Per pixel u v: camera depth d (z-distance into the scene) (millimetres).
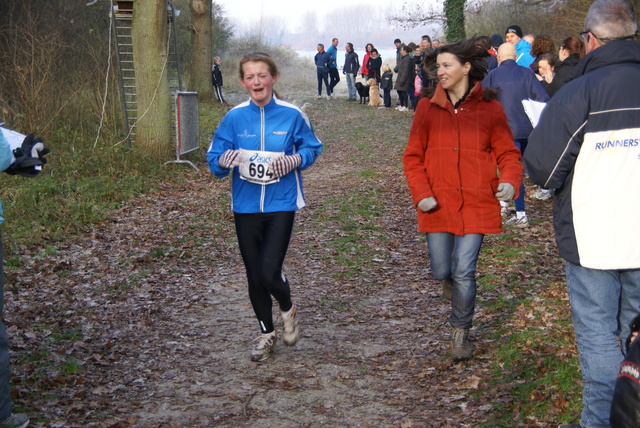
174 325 5449
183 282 6535
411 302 5855
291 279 6602
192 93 13148
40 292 6121
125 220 8852
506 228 7824
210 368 4645
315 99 27906
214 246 7777
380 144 15961
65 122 13773
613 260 3195
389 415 3932
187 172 12281
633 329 2723
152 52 12562
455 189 4379
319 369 4598
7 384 3600
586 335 3305
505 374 4266
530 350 4512
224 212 9391
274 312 5758
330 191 10828
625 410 2502
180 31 30312
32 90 12883
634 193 3172
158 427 3838
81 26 17953
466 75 4422
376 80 25969
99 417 3918
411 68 22234
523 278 6133
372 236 8047
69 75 14984
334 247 7609
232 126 4469
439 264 4555
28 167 3727
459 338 4520
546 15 19391
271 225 4461
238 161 4305
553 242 7160
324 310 5754
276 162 4301
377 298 6012
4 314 5508
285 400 4164
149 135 12703
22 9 16094
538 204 8938
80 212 8742
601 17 3287
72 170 11148
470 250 4402
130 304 5902
